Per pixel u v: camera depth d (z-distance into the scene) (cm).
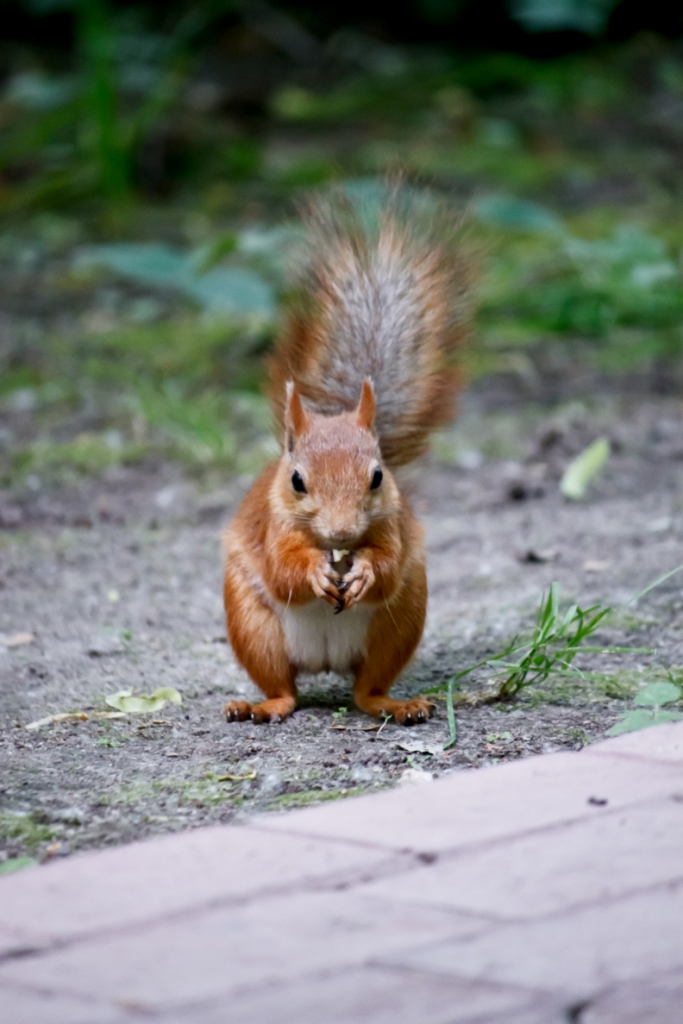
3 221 2636
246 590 827
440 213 995
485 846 575
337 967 479
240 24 3497
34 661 942
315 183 2669
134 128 2655
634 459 1459
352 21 3575
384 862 563
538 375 1827
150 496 1394
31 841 633
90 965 487
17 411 1694
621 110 3197
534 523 1264
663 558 1116
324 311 939
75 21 3506
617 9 3553
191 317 2066
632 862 554
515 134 3009
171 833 638
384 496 784
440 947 491
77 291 2241
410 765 722
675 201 2564
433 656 941
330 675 931
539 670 841
